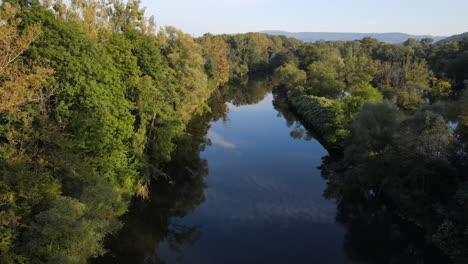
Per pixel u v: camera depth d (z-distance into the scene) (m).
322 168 39.00
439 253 21.34
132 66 29.58
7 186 15.62
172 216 28.08
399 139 25.17
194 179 35.56
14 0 20.91
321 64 85.25
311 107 58.91
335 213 28.72
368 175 28.17
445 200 23.22
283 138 51.75
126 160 26.86
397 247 23.80
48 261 15.55
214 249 23.42
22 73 18.94
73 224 16.78
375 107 30.81
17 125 19.09
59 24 21.56
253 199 31.19
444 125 22.92
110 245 23.12
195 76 41.75
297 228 26.28
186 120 40.88
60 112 21.58
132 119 26.56
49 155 19.55
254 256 22.58
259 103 85.12
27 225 16.55
